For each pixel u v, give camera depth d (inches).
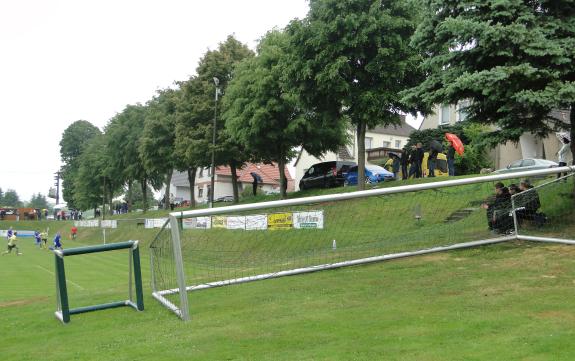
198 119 1486.2
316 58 876.0
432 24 457.7
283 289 332.5
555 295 266.8
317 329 237.9
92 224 2368.4
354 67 906.1
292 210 389.7
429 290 298.0
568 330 212.2
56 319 319.0
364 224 407.2
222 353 214.7
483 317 237.8
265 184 2728.8
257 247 372.8
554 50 387.5
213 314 286.7
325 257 391.2
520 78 398.3
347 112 960.9
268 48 1166.3
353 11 858.8
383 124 958.4
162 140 1784.0
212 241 373.4
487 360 183.3
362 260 382.0
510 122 448.1
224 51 1508.4
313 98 943.7
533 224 431.8
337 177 1214.9
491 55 411.8
